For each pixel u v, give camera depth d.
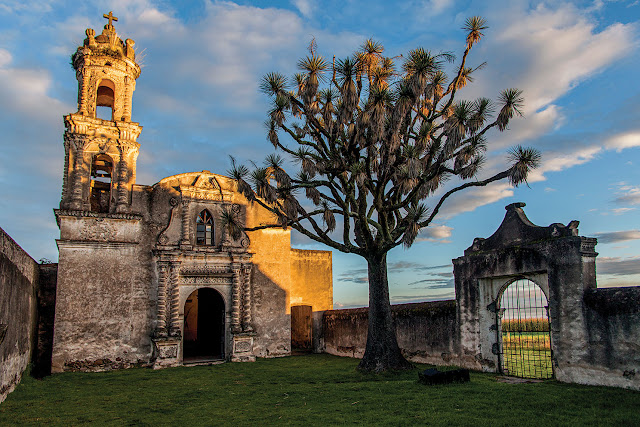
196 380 16.06
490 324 15.59
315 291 26.45
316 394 12.41
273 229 24.20
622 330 11.53
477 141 14.20
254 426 9.30
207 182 22.72
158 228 21.27
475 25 14.43
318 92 15.89
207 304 26.31
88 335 18.98
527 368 15.77
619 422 8.48
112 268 19.94
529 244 14.23
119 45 22.06
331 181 15.53
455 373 12.79
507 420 8.72
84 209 20.14
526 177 12.95
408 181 14.11
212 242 22.61
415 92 13.43
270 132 15.43
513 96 13.66
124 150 21.12
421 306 18.75
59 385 15.29
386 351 15.43
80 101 21.09
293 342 26.64
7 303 11.92
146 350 19.94
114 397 13.09
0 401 11.65
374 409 10.20
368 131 14.88
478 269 16.08
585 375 12.26
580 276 12.63
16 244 13.62
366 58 15.40
